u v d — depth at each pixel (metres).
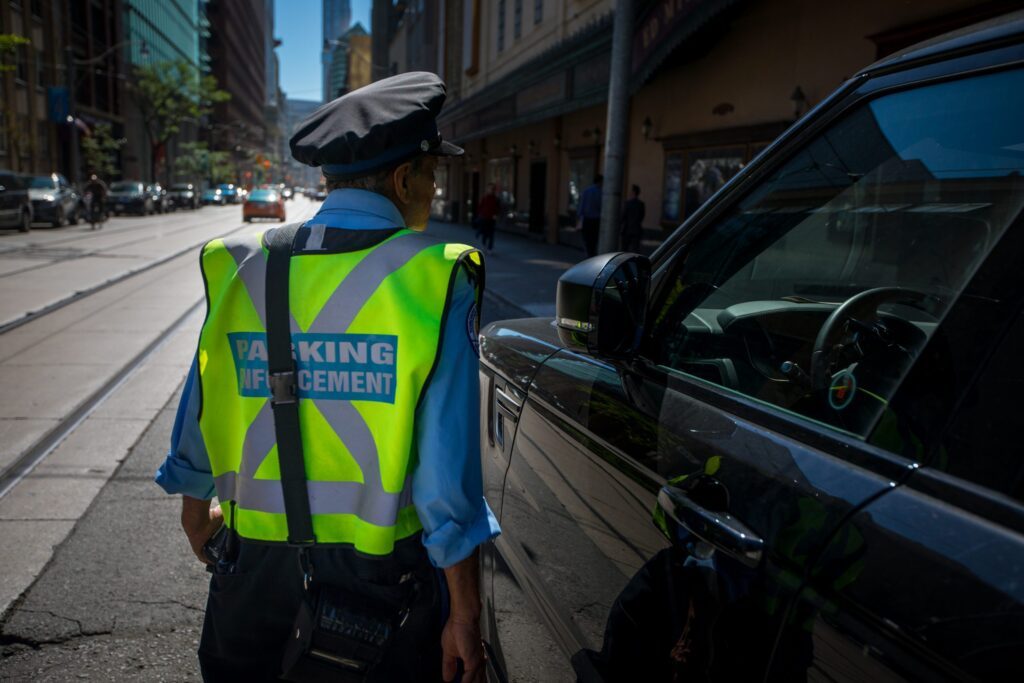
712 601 1.07
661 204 15.23
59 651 2.72
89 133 46.53
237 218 38.84
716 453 1.21
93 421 5.28
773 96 11.27
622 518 1.35
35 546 3.47
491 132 26.34
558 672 1.57
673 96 14.57
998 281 1.07
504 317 9.73
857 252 1.38
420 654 1.38
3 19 36.69
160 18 74.12
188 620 2.92
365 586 1.30
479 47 30.23
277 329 1.26
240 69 126.19
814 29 10.34
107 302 10.26
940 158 1.24
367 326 1.24
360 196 1.34
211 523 1.53
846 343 1.30
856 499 0.97
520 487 1.92
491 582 2.09
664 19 11.93
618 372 1.67
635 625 1.25
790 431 1.19
